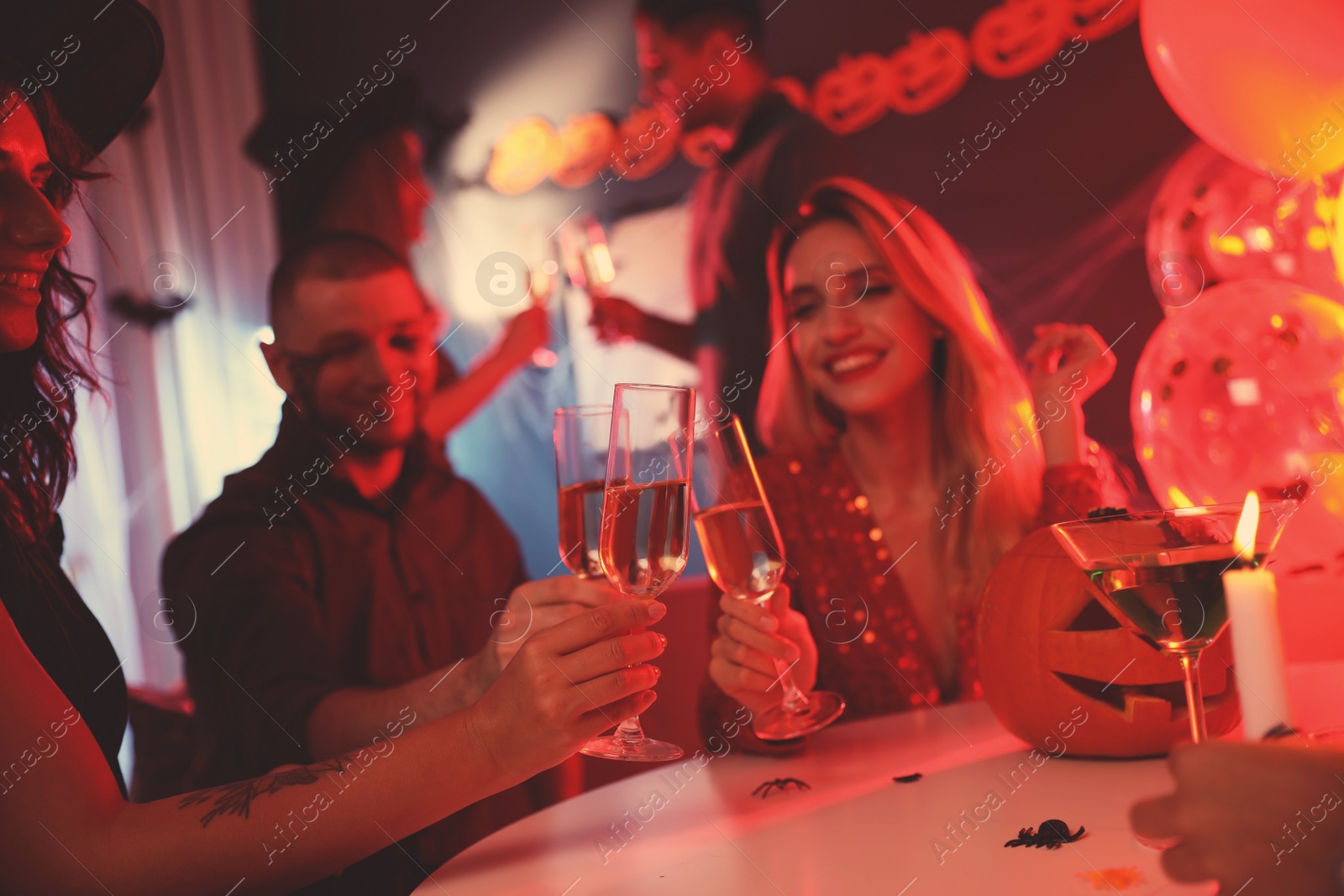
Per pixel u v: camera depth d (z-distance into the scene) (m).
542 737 0.73
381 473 2.20
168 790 1.83
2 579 0.91
